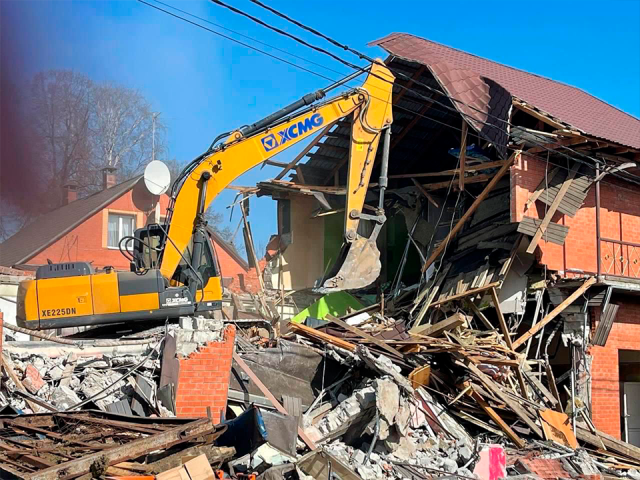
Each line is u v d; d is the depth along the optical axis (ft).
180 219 43.27
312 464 31.35
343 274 49.57
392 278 68.64
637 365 63.82
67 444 24.71
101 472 21.80
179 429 25.70
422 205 67.26
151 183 77.00
